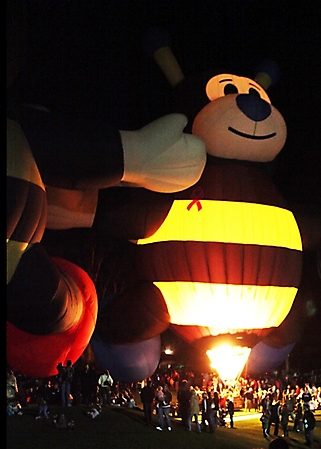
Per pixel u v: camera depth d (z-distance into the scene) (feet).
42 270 35.53
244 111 53.47
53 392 53.01
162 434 44.75
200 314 52.85
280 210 55.62
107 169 38.60
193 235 52.65
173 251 52.90
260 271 53.11
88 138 38.14
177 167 40.55
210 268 52.21
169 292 53.26
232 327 53.01
